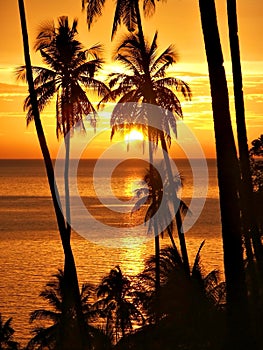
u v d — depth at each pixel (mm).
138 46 52562
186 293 32719
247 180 29219
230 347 21938
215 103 21703
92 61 51062
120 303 45906
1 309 82500
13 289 94000
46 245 137625
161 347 32156
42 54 50781
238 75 28766
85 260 120438
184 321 31453
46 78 50250
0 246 136125
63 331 44000
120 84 53188
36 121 33031
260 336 23141
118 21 31859
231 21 28406
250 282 29000
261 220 43719
